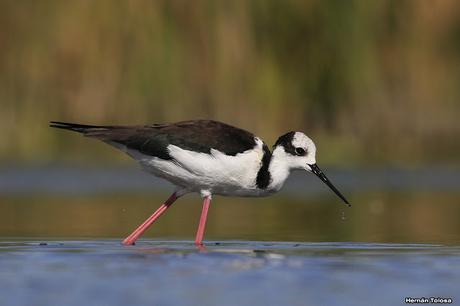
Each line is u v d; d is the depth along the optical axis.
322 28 18.05
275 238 12.18
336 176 18.41
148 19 17.64
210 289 8.78
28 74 17.78
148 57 17.64
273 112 17.84
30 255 10.55
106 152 18.55
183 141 11.66
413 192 17.38
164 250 11.04
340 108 18.23
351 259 10.34
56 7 17.66
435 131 18.75
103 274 9.41
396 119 18.53
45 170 18.11
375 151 18.52
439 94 18.58
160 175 12.01
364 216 14.47
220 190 12.00
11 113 17.91
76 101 17.78
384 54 18.41
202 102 17.73
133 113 17.72
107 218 14.13
